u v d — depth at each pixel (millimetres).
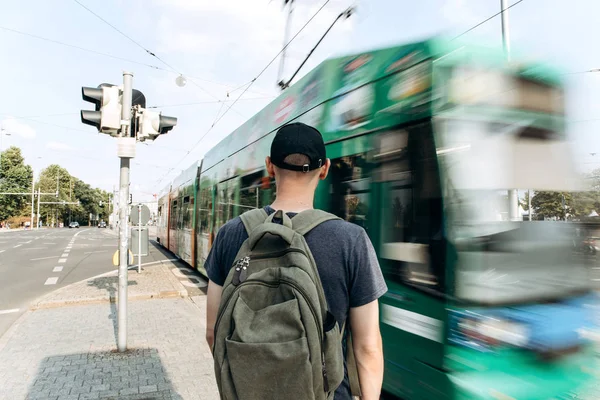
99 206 142875
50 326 6734
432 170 2816
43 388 4223
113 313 7695
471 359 2518
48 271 14547
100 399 3975
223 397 1170
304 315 1143
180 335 6191
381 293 1369
